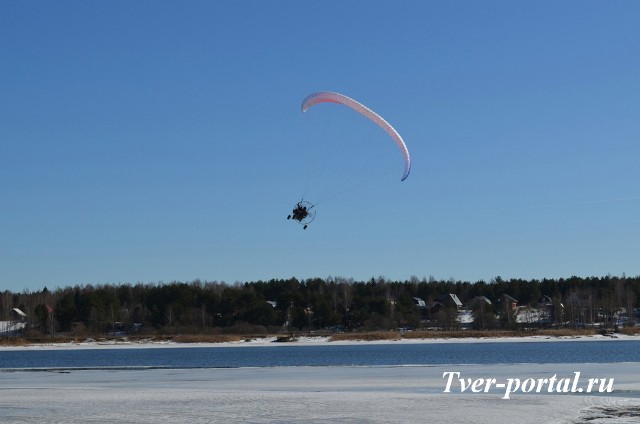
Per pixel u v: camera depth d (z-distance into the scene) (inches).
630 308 7155.5
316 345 5890.8
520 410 1667.1
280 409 1702.8
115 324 6496.1
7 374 2815.0
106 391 2084.2
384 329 6353.3
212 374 2731.3
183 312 6491.1
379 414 1627.7
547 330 6230.3
